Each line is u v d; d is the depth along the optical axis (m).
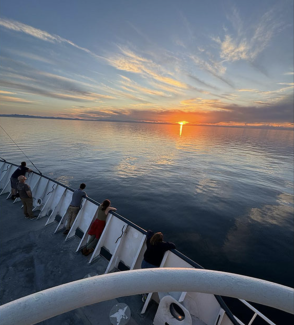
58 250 4.34
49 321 2.73
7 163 8.53
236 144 67.19
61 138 51.06
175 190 15.99
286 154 47.00
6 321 0.61
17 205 6.45
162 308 2.66
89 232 4.29
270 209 13.38
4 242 4.55
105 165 23.38
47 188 6.47
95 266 3.96
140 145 46.88
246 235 9.88
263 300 0.82
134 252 3.90
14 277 3.57
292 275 7.35
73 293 0.74
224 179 20.50
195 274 0.90
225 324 2.84
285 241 9.48
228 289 0.86
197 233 9.81
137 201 13.35
